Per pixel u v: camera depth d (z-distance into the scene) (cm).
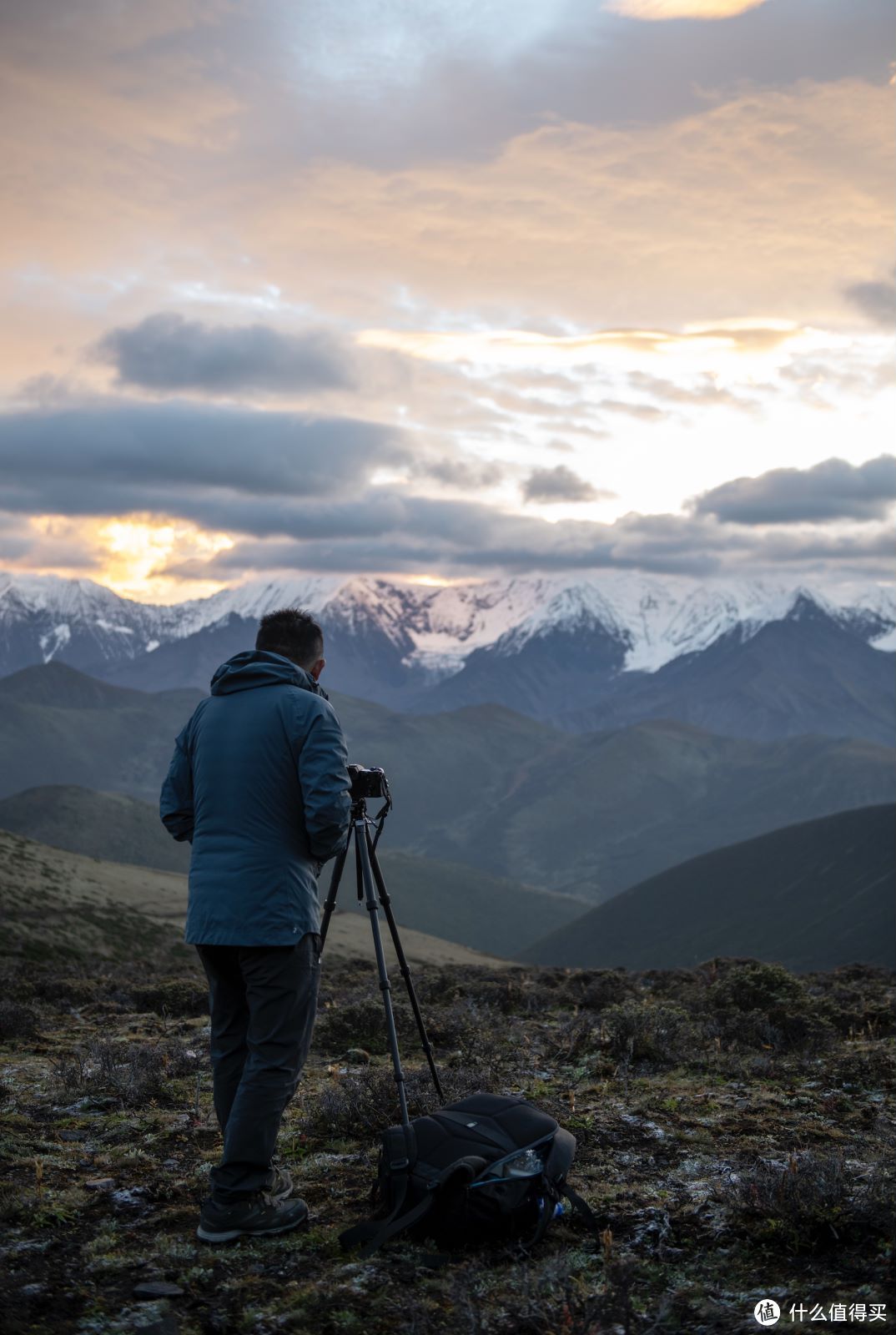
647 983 1493
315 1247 470
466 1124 496
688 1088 764
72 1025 1085
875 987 1462
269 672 535
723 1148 601
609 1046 901
